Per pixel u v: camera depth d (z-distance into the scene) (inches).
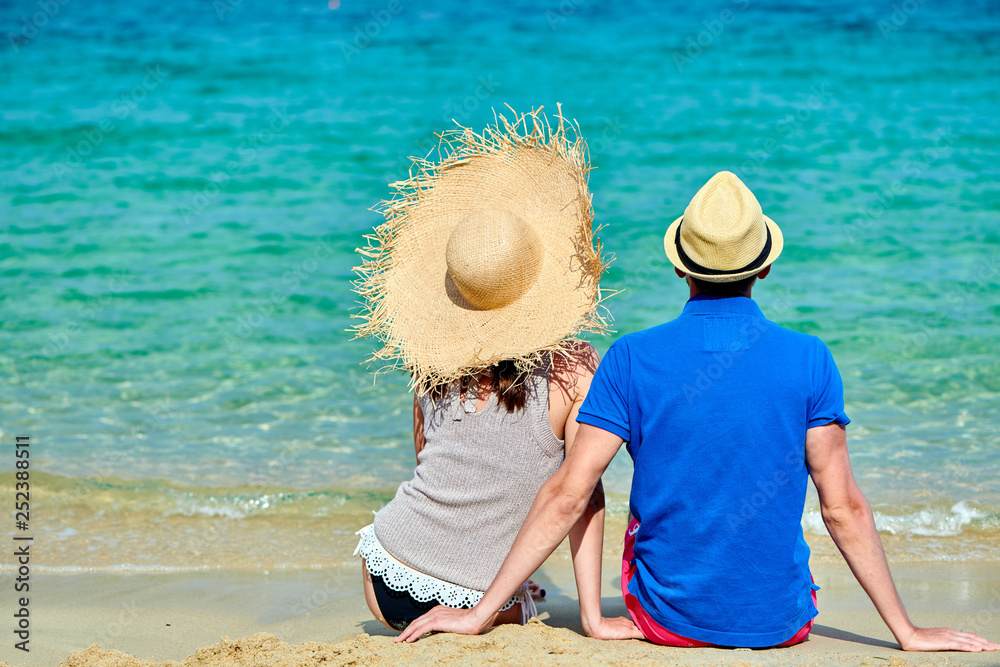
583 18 846.5
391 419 217.5
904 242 364.5
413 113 602.2
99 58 724.0
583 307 101.5
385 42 778.2
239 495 174.6
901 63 682.2
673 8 871.7
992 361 246.7
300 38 788.6
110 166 500.1
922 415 211.3
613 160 502.3
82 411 221.0
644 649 91.9
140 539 157.1
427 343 105.7
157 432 207.6
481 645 90.7
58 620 121.6
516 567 93.4
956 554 145.8
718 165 488.1
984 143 504.1
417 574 99.0
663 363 91.1
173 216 420.5
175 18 848.9
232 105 618.2
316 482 181.2
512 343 100.4
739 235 88.4
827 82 642.2
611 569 142.9
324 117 595.8
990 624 114.5
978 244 358.9
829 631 109.6
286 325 291.1
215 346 271.7
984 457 185.6
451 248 103.2
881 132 534.0
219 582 137.9
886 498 167.3
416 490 101.1
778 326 92.0
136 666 92.7
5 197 445.7
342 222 412.8
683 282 320.2
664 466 91.0
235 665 89.4
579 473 92.0
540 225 109.7
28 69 695.1
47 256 364.5
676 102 612.7
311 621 121.4
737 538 89.7
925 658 89.5
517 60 722.8
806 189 442.0
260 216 420.8
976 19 797.2
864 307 296.4
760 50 730.2
